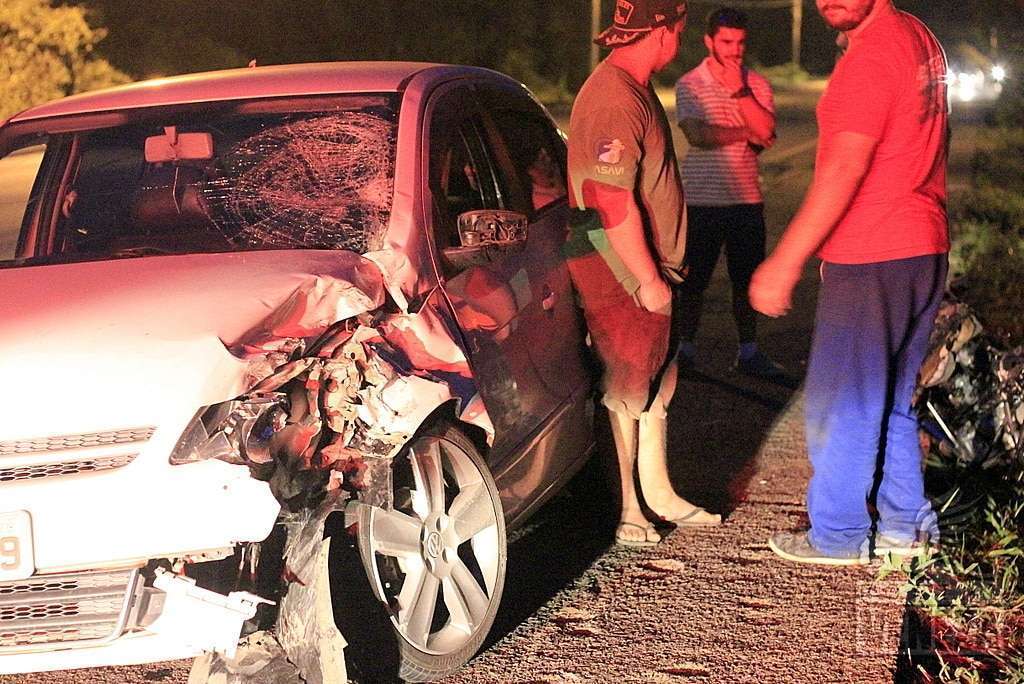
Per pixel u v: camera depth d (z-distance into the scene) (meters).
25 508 3.39
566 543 5.38
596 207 4.98
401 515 3.95
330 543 3.77
